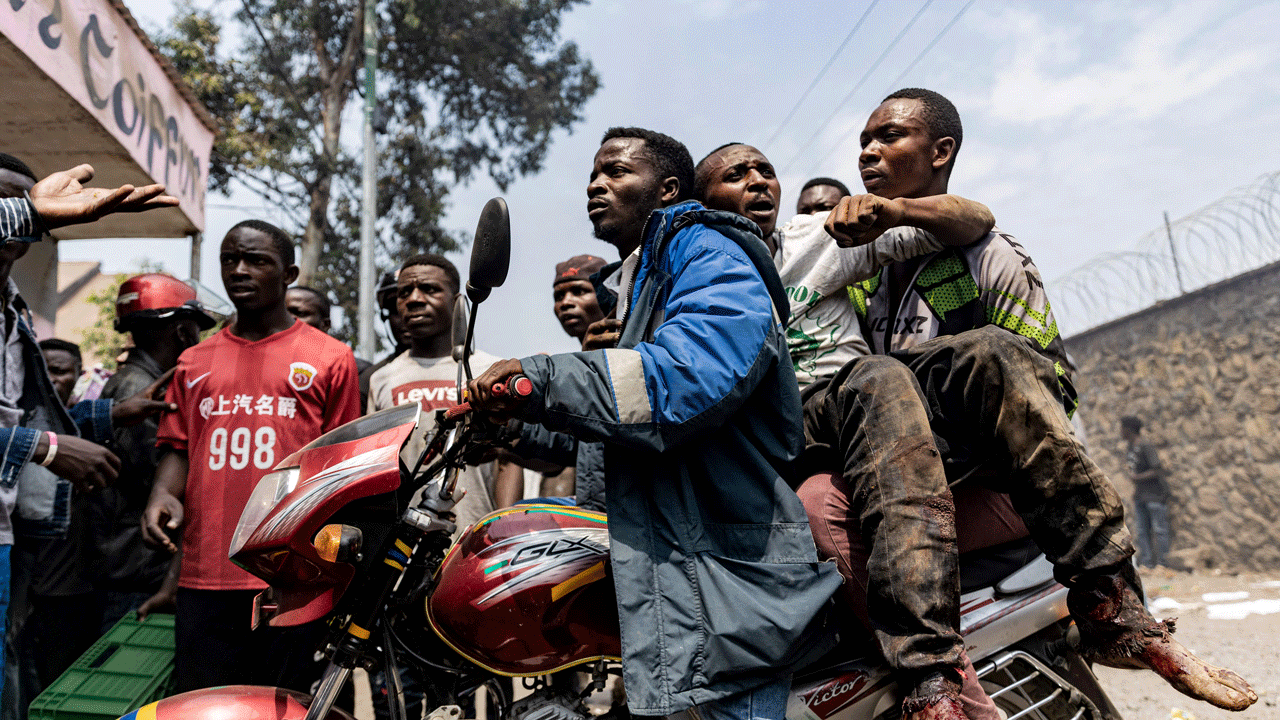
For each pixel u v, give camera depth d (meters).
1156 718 3.38
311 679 2.86
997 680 2.09
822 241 2.36
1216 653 4.31
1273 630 4.79
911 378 1.81
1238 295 7.80
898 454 1.72
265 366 2.93
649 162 2.18
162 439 2.93
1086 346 9.91
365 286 12.52
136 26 5.86
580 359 1.62
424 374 3.61
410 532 1.74
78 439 2.50
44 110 5.18
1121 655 1.77
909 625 1.64
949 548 1.67
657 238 1.87
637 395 1.59
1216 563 8.00
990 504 1.95
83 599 3.59
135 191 2.11
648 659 1.57
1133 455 8.54
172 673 2.72
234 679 2.72
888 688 1.81
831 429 1.90
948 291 2.26
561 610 1.73
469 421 1.69
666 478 1.70
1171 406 8.64
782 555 1.68
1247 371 7.74
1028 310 2.13
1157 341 8.79
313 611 1.65
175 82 6.63
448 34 17.14
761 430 1.78
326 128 16.98
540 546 1.77
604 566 1.75
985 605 1.91
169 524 2.81
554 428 1.63
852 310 2.41
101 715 2.44
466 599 1.73
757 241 1.79
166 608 2.96
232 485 2.80
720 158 2.84
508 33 17.33
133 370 3.77
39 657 3.47
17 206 2.06
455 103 18.02
